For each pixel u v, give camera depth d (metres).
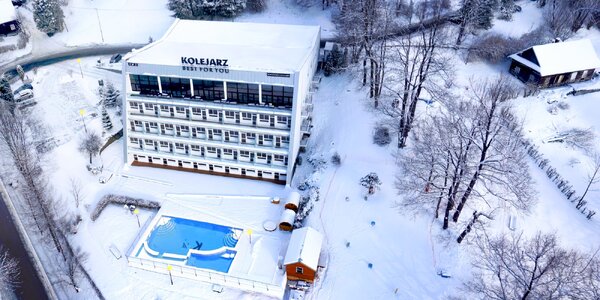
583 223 59.28
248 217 65.25
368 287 54.50
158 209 67.19
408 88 69.50
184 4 107.88
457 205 61.25
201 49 73.06
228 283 56.53
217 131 70.31
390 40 82.88
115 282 56.78
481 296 51.47
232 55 70.81
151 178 72.44
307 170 72.56
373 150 71.12
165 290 55.91
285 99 67.00
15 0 120.81
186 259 58.88
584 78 82.25
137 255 59.50
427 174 60.78
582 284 48.12
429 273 55.12
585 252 54.50
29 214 64.88
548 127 73.44
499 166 54.44
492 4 91.00
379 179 66.69
